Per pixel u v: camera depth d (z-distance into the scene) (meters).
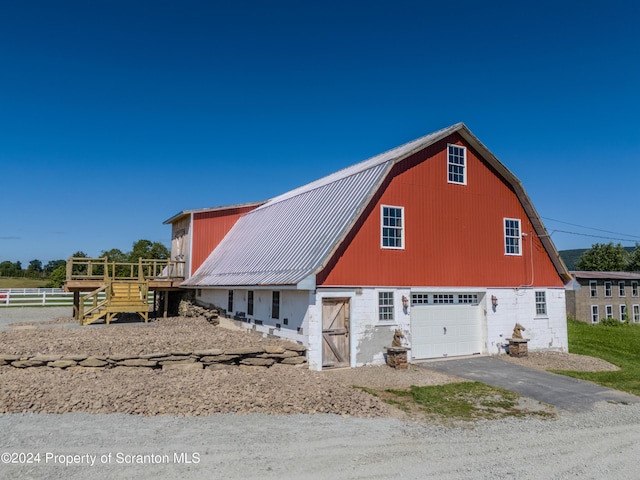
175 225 28.47
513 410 10.41
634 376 14.55
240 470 6.44
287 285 13.49
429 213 16.41
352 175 17.34
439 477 6.55
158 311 28.25
